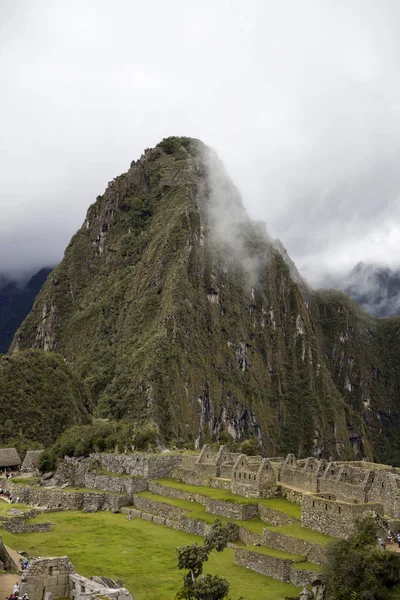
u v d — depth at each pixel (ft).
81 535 238.89
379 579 157.17
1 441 590.55
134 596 169.17
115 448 377.91
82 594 130.52
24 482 350.43
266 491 244.63
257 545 202.59
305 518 202.28
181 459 319.47
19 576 150.30
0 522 241.35
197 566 169.68
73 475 350.02
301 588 174.50
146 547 220.84
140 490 304.50
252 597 167.32
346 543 169.58
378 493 196.13
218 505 244.63
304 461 282.56
